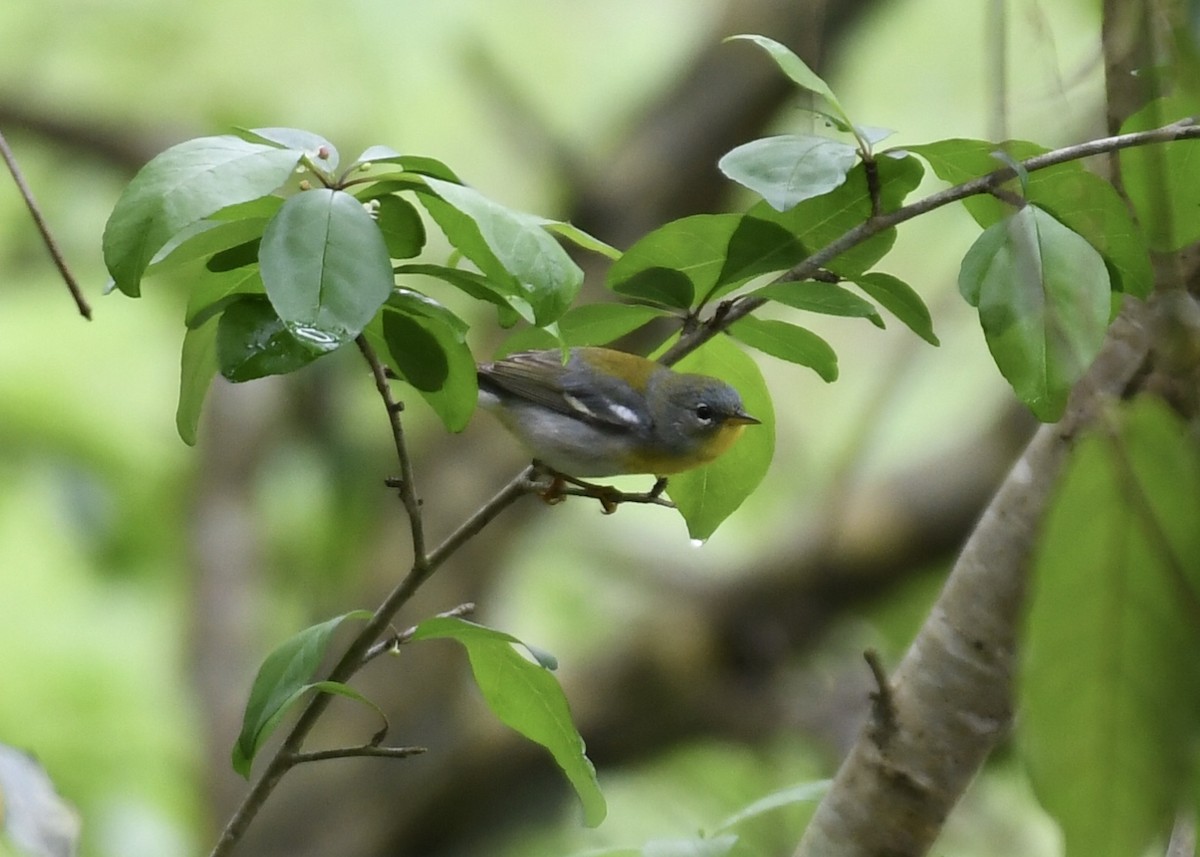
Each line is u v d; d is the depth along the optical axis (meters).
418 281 12.45
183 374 4.65
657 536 14.58
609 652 13.34
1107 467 2.96
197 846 12.41
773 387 15.07
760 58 12.51
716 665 12.96
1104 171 5.51
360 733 12.88
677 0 14.52
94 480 13.26
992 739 5.53
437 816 13.07
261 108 13.41
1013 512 5.36
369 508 13.98
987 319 4.03
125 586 13.66
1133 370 4.52
